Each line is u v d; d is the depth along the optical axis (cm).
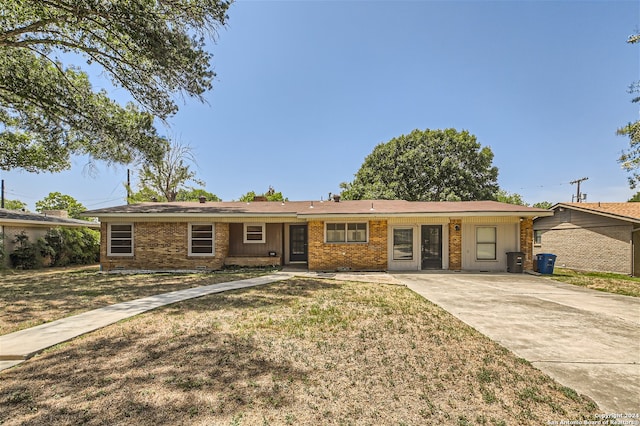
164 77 984
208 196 3838
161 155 1276
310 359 411
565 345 467
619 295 856
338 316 618
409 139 2906
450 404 304
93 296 813
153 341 475
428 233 1404
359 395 320
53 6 841
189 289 906
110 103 1272
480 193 2712
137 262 1423
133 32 843
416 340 485
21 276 1238
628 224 1330
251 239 1554
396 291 890
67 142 1205
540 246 1908
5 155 1470
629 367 389
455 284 1023
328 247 1373
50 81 1125
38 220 1744
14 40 991
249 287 942
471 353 434
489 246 1384
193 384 340
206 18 926
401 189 2703
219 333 512
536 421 277
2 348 439
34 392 323
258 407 296
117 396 314
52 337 491
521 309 688
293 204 1714
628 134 1409
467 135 2856
